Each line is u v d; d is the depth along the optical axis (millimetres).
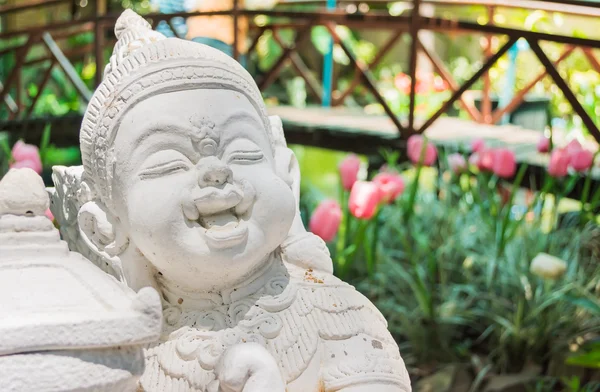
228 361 855
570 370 2207
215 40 4434
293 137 3623
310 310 1004
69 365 693
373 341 1009
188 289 1008
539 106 4027
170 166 934
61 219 1179
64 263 853
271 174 993
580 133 3594
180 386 938
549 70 2730
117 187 962
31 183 855
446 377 2242
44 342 680
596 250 2496
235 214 969
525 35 2789
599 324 2312
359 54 5922
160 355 978
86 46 4828
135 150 942
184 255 933
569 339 2264
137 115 947
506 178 2889
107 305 754
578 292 2293
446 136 3451
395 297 2570
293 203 1003
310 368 955
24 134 3742
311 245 1101
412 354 2379
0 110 4609
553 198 2660
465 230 2623
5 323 677
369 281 2395
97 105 997
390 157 2973
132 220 937
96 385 706
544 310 2289
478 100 4469
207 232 933
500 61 4719
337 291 1053
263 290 1014
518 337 2283
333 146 3469
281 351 955
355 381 946
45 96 5023
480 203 2545
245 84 1014
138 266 1010
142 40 1044
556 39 2717
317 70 6207
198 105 952
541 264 2150
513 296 2445
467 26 2984
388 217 2732
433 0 3734
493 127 3850
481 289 2564
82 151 1029
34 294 767
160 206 923
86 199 1061
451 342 2451
